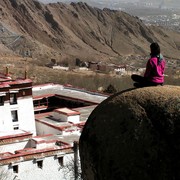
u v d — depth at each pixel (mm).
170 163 12570
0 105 55125
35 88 78000
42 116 59844
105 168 13336
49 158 44625
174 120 12875
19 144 48156
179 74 168750
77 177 41312
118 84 120188
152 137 12906
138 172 12805
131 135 13148
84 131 14422
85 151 14125
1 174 41156
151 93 13711
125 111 13609
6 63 199000
